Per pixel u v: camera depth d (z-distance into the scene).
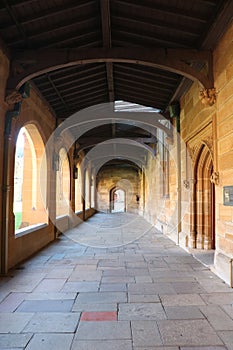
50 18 4.11
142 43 4.98
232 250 3.85
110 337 2.44
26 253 5.48
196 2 3.77
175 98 7.02
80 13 4.19
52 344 2.32
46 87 6.18
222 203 4.18
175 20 4.23
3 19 3.91
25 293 3.50
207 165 5.94
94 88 7.10
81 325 2.65
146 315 2.87
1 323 2.69
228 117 3.97
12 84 4.43
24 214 6.89
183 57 4.56
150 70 5.99
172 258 5.45
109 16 4.06
